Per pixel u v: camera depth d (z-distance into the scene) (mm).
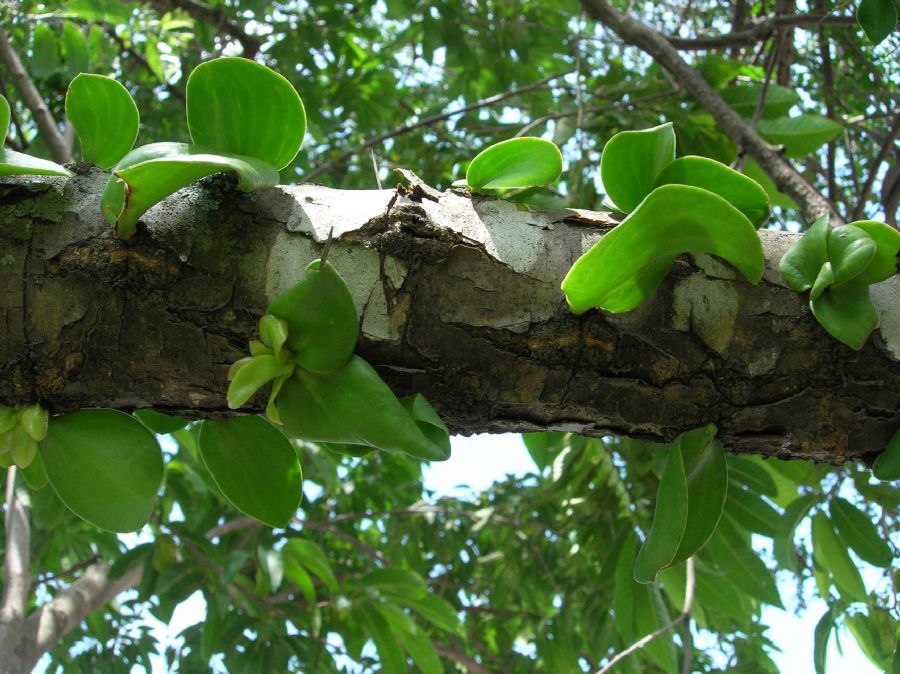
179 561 3467
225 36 4422
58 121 4453
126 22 3334
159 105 4637
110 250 1052
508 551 4137
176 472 3633
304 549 3334
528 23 4504
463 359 1130
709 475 1260
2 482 3646
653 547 1192
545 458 3027
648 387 1175
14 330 1055
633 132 1201
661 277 1141
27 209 1067
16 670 3076
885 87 3240
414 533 4645
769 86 2955
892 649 2047
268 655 3570
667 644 2670
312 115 4547
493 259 1136
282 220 1109
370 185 4273
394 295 1106
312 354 1057
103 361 1091
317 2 4562
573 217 1195
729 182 1207
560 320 1138
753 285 1173
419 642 3361
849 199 3787
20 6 3322
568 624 3893
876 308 1186
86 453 1193
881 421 1202
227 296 1083
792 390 1184
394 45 4711
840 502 2139
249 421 1312
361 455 1300
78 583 3727
